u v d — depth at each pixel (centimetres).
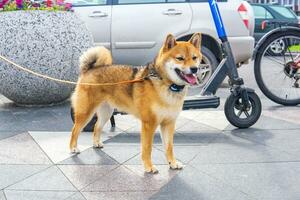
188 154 207
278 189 167
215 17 245
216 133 241
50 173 185
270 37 293
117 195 164
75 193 166
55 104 314
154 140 230
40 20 288
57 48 289
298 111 288
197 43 188
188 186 171
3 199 161
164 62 179
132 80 190
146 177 181
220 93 352
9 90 297
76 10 363
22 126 257
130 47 360
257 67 297
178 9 357
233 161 197
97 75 204
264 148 214
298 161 196
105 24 359
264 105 307
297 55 306
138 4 361
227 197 161
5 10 298
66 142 227
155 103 181
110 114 217
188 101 241
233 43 353
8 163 196
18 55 284
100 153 210
